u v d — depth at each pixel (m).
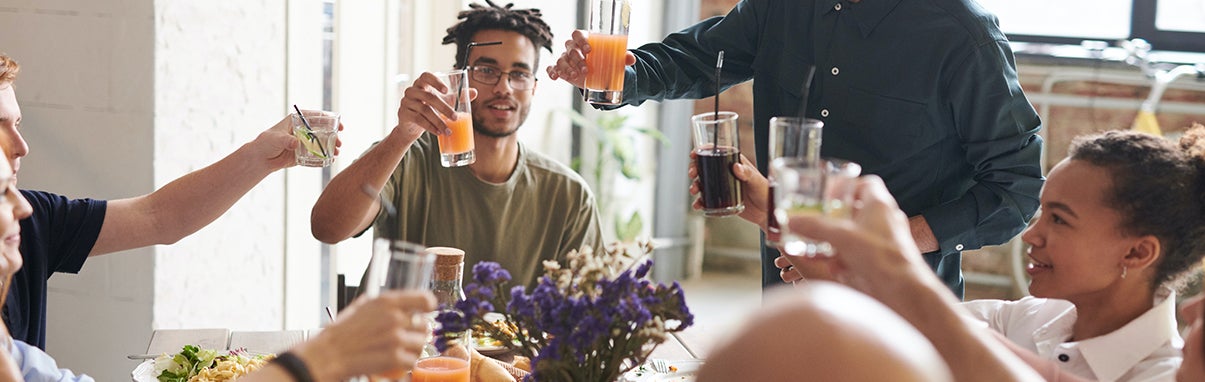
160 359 2.00
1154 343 1.59
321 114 2.20
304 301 3.69
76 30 3.04
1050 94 4.83
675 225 5.58
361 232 2.46
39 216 2.17
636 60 2.42
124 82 3.01
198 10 3.08
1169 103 4.67
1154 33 4.92
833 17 2.35
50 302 3.27
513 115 2.58
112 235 2.24
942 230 2.27
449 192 2.61
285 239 3.55
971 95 2.26
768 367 0.64
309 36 3.51
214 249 3.27
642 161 5.41
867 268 1.16
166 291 3.13
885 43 2.30
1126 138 1.59
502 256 2.65
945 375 0.66
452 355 1.75
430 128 2.20
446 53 4.23
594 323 1.43
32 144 3.15
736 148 1.85
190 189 2.29
